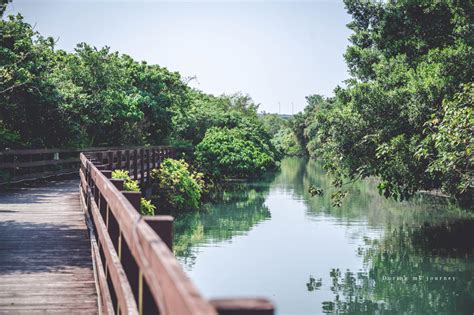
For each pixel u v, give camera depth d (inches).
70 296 243.9
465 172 666.2
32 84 885.8
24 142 937.5
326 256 725.9
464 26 762.8
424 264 688.4
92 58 1269.7
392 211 1136.8
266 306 56.1
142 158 942.4
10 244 358.0
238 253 736.3
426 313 514.0
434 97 711.7
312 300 539.2
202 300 53.2
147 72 1619.1
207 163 1587.1
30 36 916.0
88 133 1269.7
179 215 1087.6
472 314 505.7
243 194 1509.6
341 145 805.2
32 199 616.1
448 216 1058.1
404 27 935.0
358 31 1193.4
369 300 544.4
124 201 142.3
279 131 5541.3
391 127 773.3
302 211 1155.9
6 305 230.2
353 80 860.6
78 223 442.9
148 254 87.0
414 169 722.2
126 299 123.0
